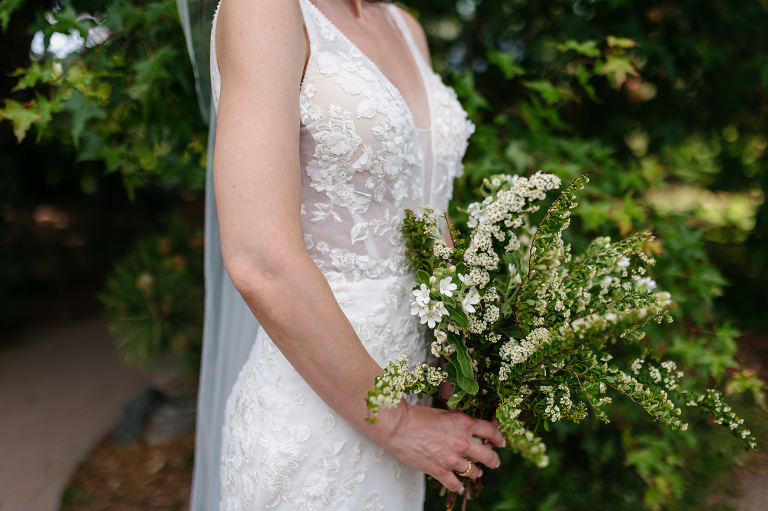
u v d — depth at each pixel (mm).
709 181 2768
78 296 5387
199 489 1437
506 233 944
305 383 956
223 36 839
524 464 1906
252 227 744
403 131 950
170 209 6672
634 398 916
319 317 776
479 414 1046
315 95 884
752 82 2244
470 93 1848
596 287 1060
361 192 941
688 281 1706
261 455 957
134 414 2988
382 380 764
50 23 1575
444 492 1117
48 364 3949
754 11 2035
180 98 1815
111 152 1800
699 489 1868
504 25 2883
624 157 2438
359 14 1073
